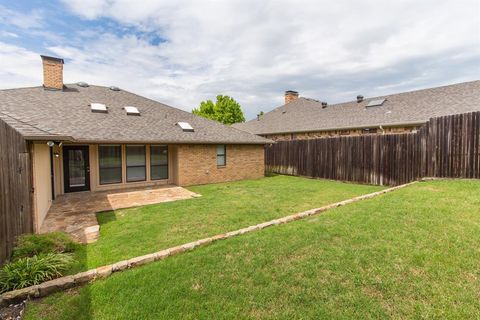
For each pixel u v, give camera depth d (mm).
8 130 3762
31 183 5012
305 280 3180
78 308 2848
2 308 2928
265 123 24797
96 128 10266
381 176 10656
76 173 10383
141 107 13695
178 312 2717
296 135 20422
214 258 3787
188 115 15156
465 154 7855
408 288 2938
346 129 16641
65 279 3299
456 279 3053
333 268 3402
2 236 3469
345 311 2648
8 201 3715
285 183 12062
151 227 5605
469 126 7766
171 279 3297
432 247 3783
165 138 11219
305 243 4148
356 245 3994
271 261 3652
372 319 2525
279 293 2969
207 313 2693
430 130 8859
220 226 5578
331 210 5883
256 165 14664
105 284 3244
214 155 12953
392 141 10258
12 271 3320
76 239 5031
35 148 5422
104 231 5520
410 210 5328
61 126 9594
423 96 15523
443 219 4738
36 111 10188
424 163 9078
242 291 3023
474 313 2531
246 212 6656
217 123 15641
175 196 9203
